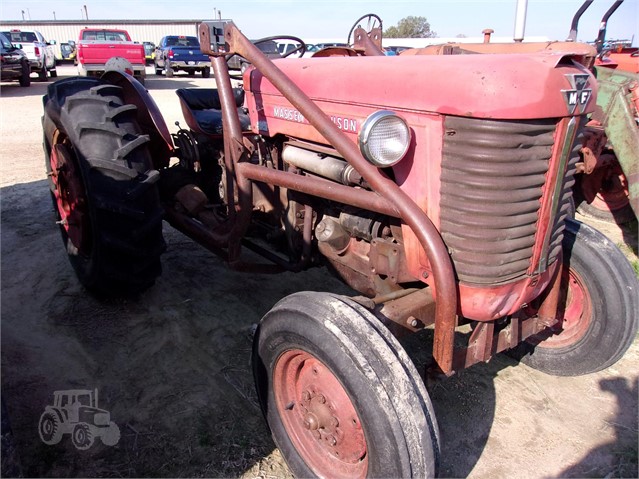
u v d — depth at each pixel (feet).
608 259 8.55
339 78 7.59
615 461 7.74
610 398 9.10
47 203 17.53
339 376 5.89
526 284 6.59
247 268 9.89
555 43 14.20
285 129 8.88
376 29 11.23
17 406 8.40
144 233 9.93
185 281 12.69
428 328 11.01
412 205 6.26
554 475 7.50
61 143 11.16
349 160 6.69
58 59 101.04
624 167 13.28
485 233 6.07
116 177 9.60
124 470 7.31
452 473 7.50
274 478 7.29
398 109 6.65
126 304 11.53
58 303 11.48
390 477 5.60
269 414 7.36
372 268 8.04
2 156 23.53
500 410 8.77
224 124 9.00
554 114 5.78
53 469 7.27
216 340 10.37
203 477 7.26
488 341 7.04
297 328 6.31
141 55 52.54
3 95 44.09
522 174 5.93
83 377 9.18
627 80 13.35
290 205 9.25
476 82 5.74
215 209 11.48
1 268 12.99
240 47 7.78
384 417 5.53
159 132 11.16
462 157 5.99
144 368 9.49
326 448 6.86
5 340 10.12
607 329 8.61
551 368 9.50
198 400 8.71
